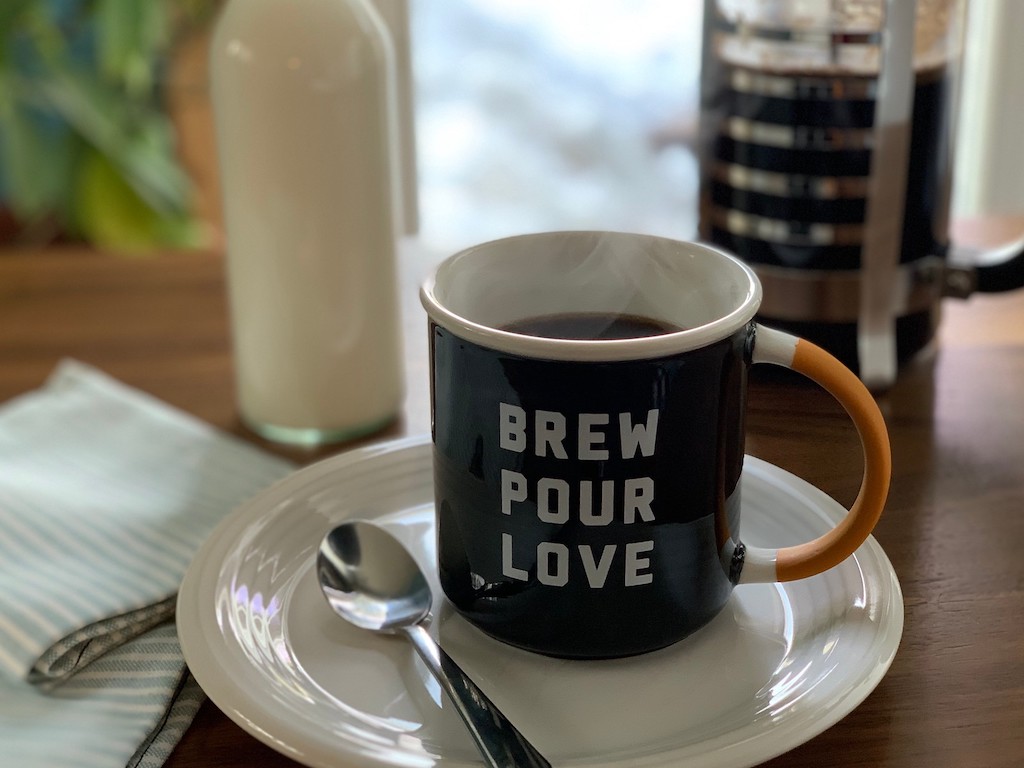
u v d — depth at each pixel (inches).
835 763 14.4
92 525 20.5
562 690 14.7
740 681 14.8
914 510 19.8
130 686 16.0
